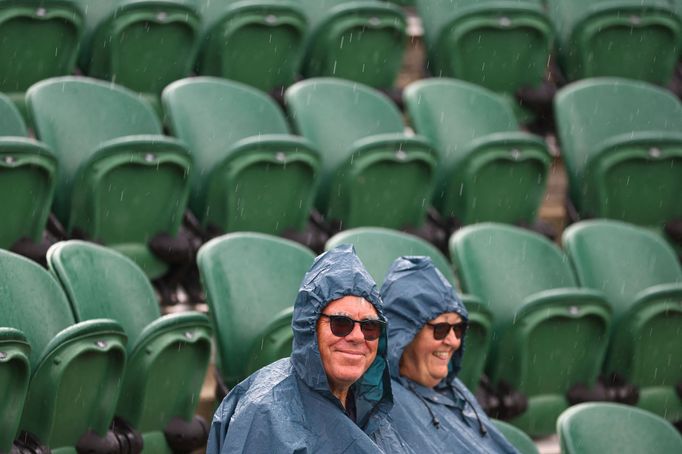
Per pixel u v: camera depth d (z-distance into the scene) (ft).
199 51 76.02
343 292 32.73
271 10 74.49
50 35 68.39
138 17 70.49
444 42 80.23
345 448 32.07
